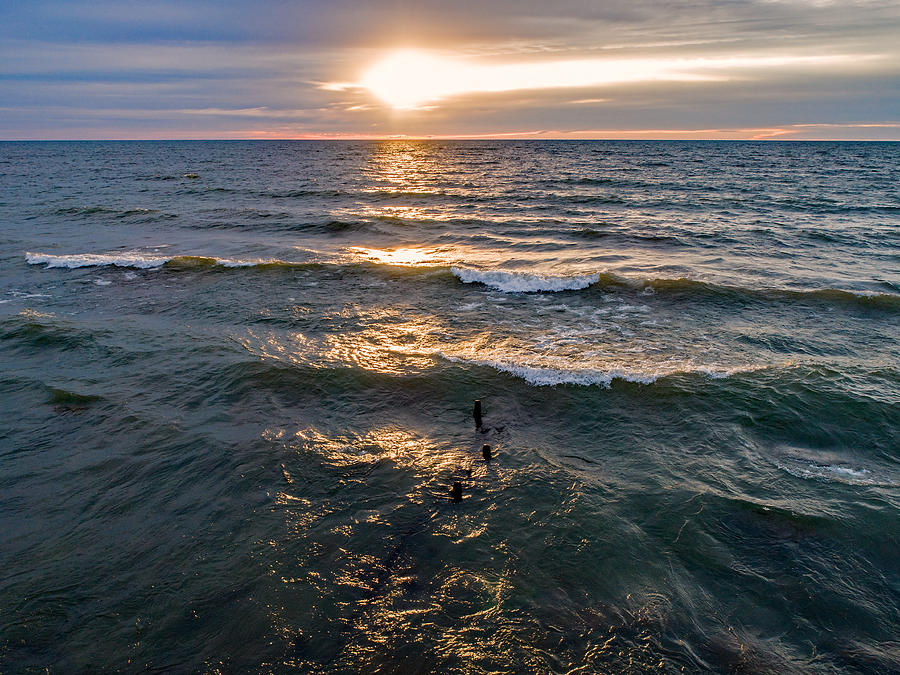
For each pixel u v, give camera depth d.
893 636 4.25
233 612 4.54
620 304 12.90
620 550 5.19
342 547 5.29
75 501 5.98
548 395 8.35
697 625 4.39
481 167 62.59
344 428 7.53
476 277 15.01
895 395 7.85
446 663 4.06
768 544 5.24
